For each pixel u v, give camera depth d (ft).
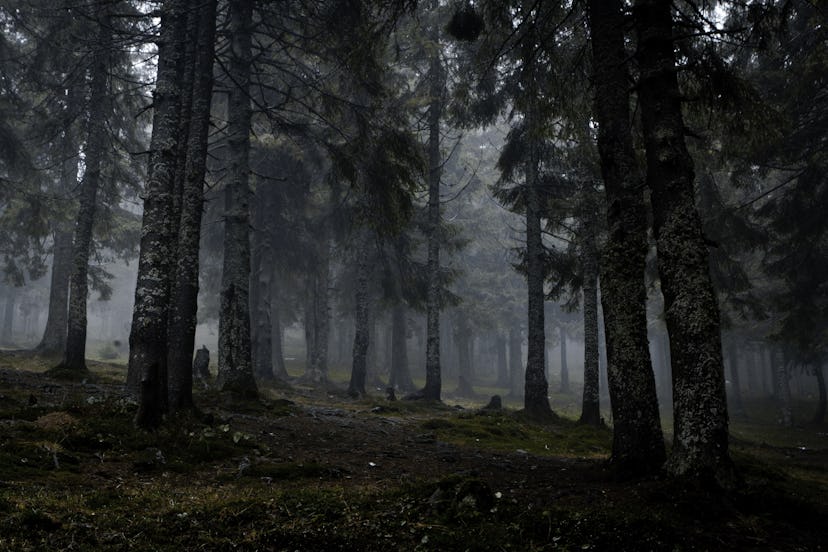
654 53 22.65
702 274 20.02
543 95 33.94
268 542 12.92
